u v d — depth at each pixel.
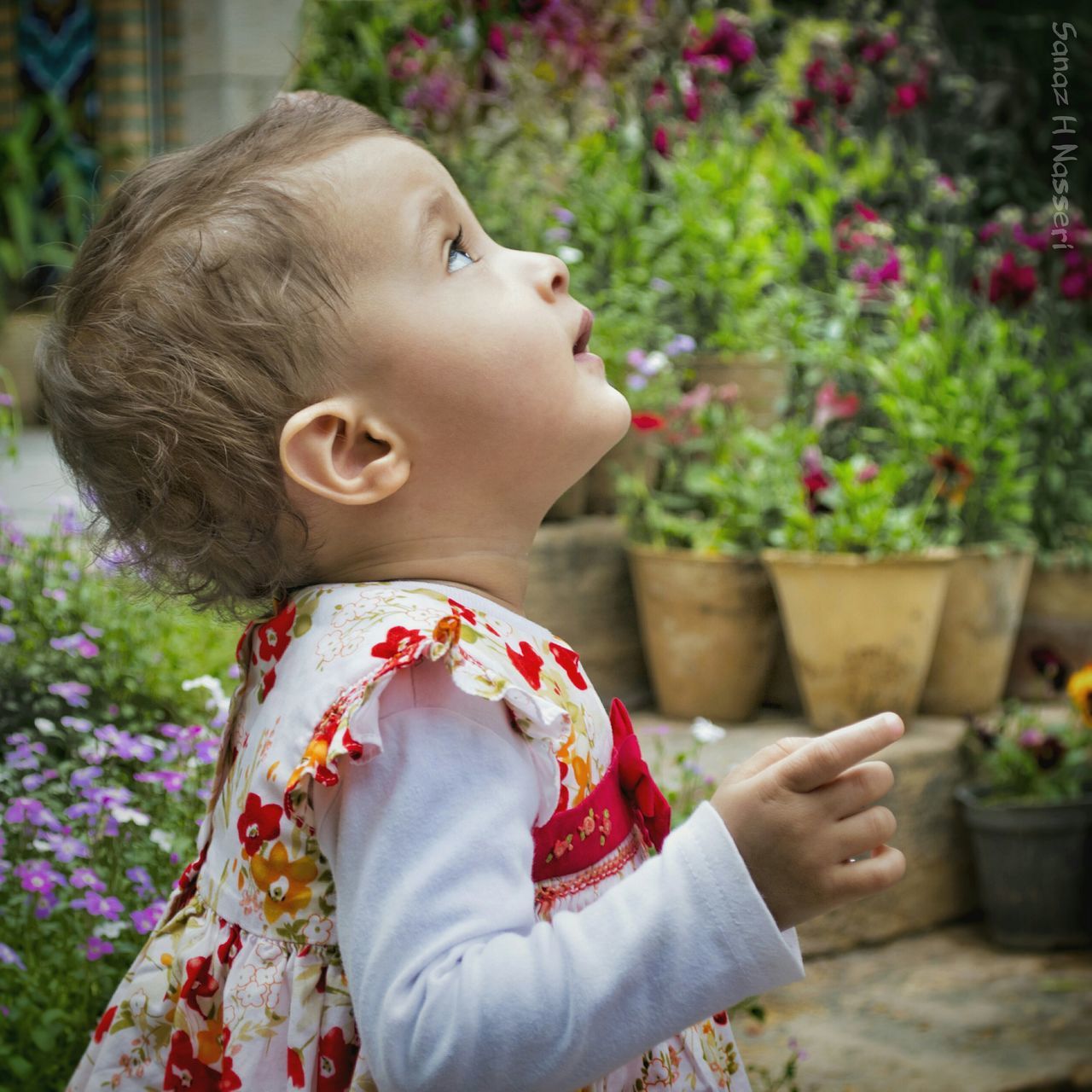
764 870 0.83
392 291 0.91
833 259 3.73
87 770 1.77
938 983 2.77
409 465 0.93
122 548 1.03
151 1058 1.00
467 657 0.87
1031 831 2.89
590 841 0.94
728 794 0.85
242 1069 0.89
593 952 0.79
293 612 0.96
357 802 0.84
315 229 0.91
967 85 4.62
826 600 2.91
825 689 2.97
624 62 4.30
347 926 0.83
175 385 0.91
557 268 0.98
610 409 0.97
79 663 2.37
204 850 1.05
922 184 4.12
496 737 0.86
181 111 6.06
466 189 3.73
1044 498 3.56
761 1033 2.53
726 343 3.50
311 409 0.89
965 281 3.87
